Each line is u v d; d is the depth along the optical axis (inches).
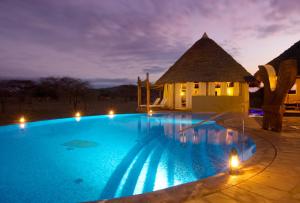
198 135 436.5
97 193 206.8
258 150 251.1
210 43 969.5
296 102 665.6
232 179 162.2
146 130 524.4
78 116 708.7
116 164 287.3
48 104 1467.8
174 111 821.2
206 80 848.3
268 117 392.5
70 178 239.8
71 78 1967.3
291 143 286.8
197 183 154.6
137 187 217.5
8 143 410.3
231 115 673.0
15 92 1718.8
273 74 393.7
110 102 1931.6
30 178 242.7
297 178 165.5
